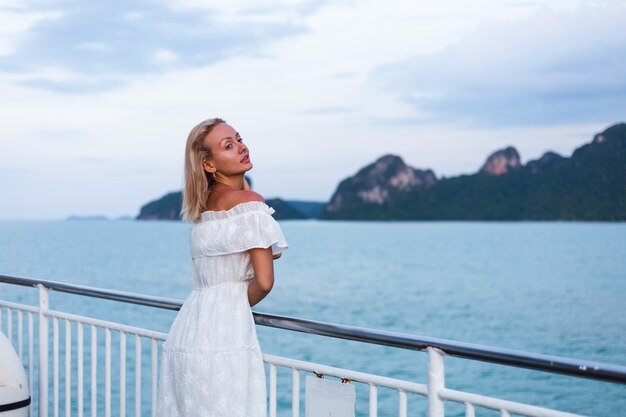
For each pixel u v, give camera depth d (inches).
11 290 1283.2
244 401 98.0
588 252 3223.4
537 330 1108.5
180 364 100.8
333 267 2380.7
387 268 2336.4
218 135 103.0
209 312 100.5
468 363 757.9
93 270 1998.0
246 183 109.8
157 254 2876.5
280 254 104.3
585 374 70.1
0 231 6939.0
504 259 2780.5
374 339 89.2
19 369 142.5
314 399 97.5
